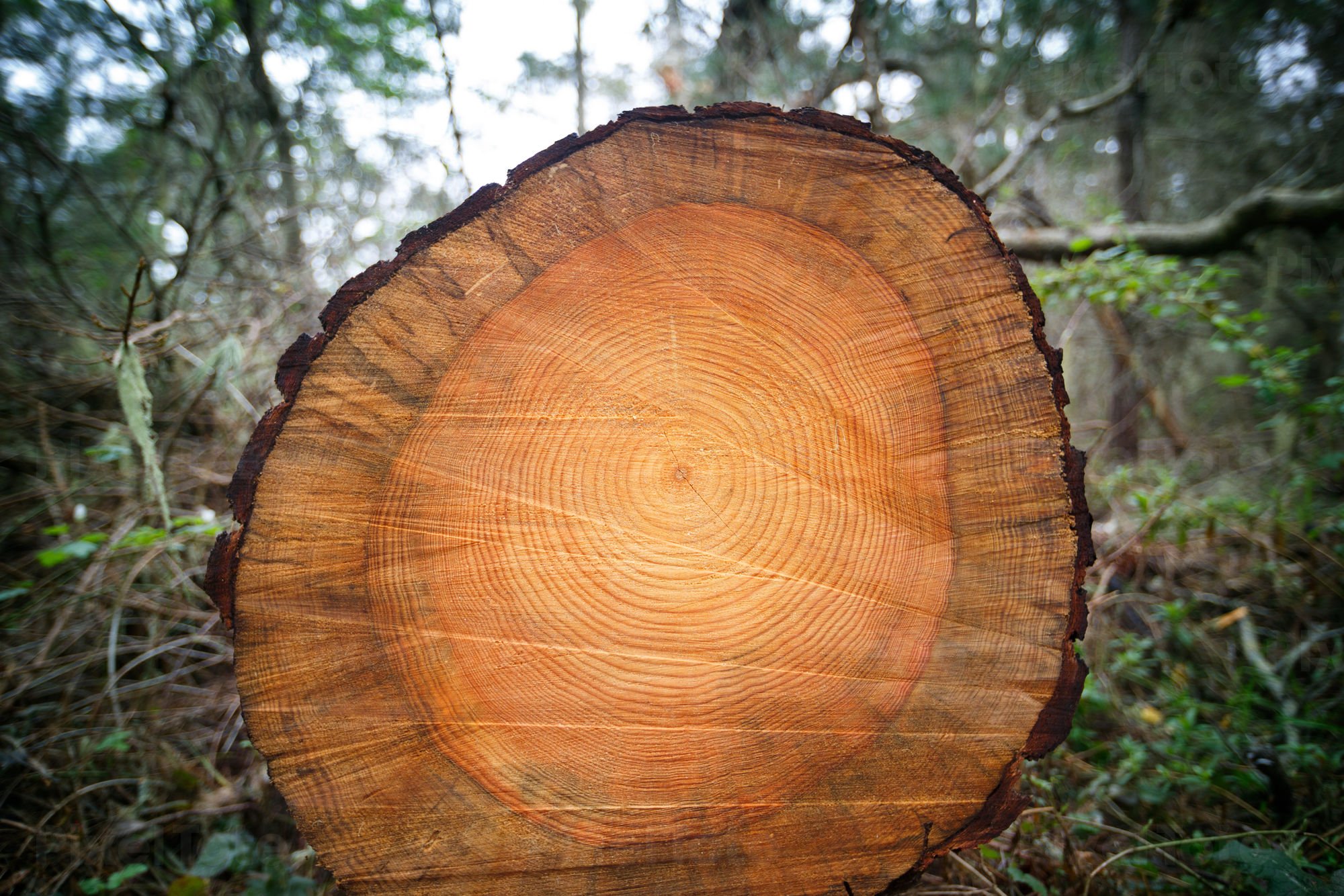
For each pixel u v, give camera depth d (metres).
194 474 1.39
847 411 0.61
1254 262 2.84
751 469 0.60
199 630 1.27
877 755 0.59
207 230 1.71
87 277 2.14
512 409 0.59
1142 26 3.10
